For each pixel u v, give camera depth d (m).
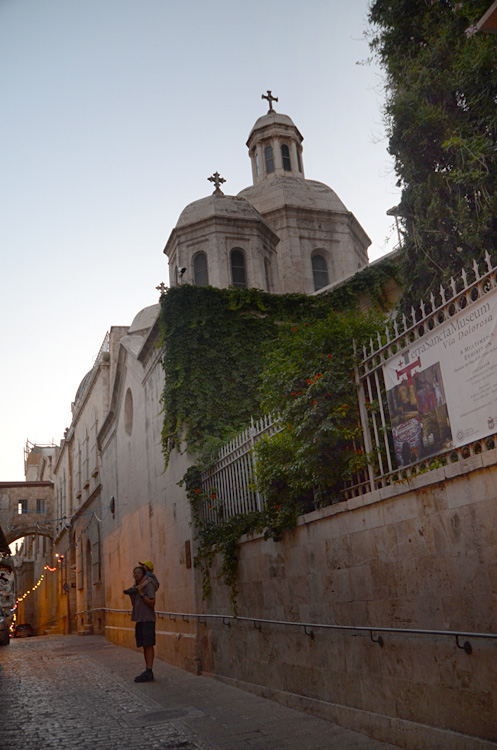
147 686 11.13
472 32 10.38
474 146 10.04
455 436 6.02
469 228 10.15
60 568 43.88
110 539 25.41
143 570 12.25
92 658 17.22
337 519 7.71
